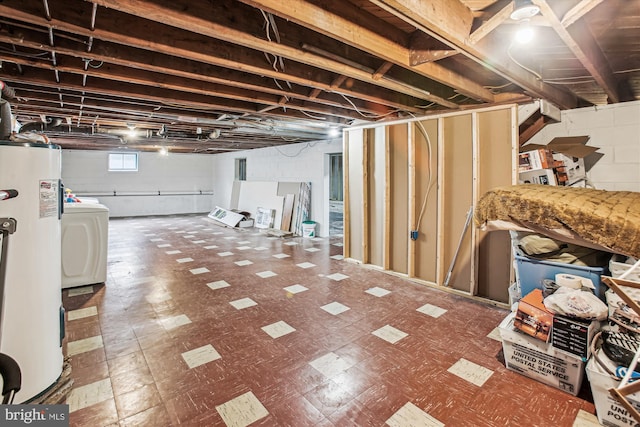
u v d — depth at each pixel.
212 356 2.30
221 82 2.58
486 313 3.05
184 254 5.35
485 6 1.85
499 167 3.25
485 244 3.40
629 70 2.97
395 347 2.44
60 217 1.87
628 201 1.73
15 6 1.50
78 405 1.79
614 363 1.67
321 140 6.75
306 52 2.11
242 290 3.66
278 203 7.61
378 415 1.73
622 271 2.00
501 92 3.18
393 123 4.15
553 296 1.98
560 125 3.38
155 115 3.97
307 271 4.40
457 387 1.97
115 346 2.43
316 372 2.12
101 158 9.31
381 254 4.49
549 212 1.89
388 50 2.09
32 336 1.67
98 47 2.04
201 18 1.68
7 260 1.56
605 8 1.89
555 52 2.46
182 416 1.72
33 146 1.64
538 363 2.00
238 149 9.27
